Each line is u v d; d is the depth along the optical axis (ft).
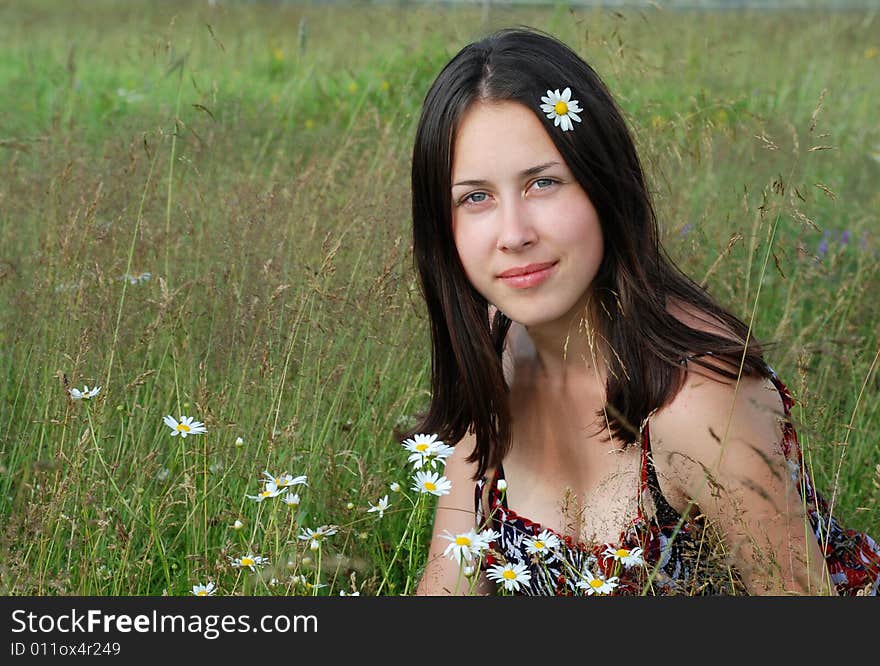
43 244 15.12
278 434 11.93
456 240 9.41
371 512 11.50
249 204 15.93
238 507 11.58
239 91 26.30
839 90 28.68
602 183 9.00
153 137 17.95
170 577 11.71
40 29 40.40
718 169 19.72
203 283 14.29
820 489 12.76
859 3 37.40
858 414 13.85
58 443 12.01
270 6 38.32
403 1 30.53
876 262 17.99
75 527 10.56
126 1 42.29
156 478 12.21
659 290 9.62
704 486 9.29
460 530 11.25
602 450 10.05
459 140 9.06
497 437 10.46
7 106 27.96
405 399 13.76
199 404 11.34
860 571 10.20
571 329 9.81
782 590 8.89
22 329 13.96
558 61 9.03
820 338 15.46
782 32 33.55
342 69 29.96
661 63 23.84
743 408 9.20
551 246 8.97
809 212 19.83
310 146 21.70
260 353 12.92
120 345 13.39
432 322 10.66
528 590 10.61
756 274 16.94
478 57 9.09
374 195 16.85
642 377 9.27
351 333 14.01
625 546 9.75
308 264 14.28
